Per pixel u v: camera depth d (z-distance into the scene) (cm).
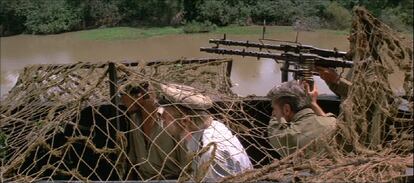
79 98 304
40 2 2883
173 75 368
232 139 293
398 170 221
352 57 316
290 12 2358
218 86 382
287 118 301
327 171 227
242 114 357
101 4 2967
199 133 289
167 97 298
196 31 2522
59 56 2203
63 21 2811
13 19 2852
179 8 2784
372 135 260
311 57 327
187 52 2153
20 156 271
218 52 361
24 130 315
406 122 267
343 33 2038
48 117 299
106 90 336
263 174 235
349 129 249
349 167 227
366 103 261
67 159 340
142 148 307
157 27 2761
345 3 2328
